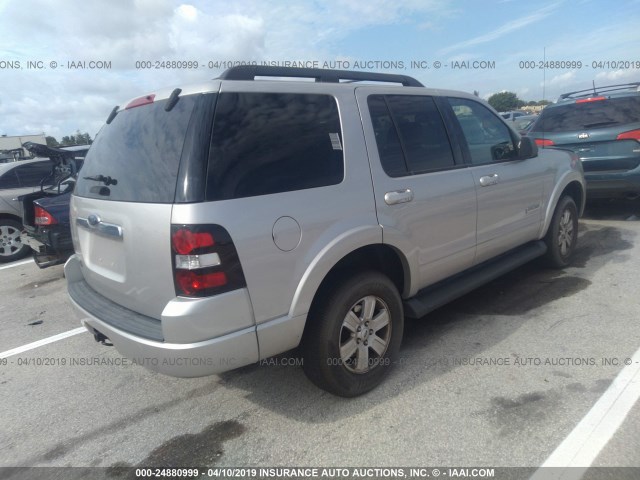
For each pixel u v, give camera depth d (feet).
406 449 8.30
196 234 7.49
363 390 9.97
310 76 10.16
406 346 12.07
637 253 17.71
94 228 9.55
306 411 9.66
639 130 20.07
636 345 11.23
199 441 9.02
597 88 24.00
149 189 8.21
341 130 9.62
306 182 8.81
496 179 12.83
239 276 7.84
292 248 8.42
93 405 10.59
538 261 16.78
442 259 11.53
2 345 14.46
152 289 8.23
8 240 25.88
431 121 11.70
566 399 9.34
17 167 26.16
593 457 7.78
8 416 10.41
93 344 14.01
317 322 9.16
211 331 7.71
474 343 11.92
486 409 9.22
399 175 10.41
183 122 8.14
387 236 9.85
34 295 19.44
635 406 8.98
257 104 8.60
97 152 10.51
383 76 11.62
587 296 14.23
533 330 12.37
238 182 7.99
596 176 20.97
